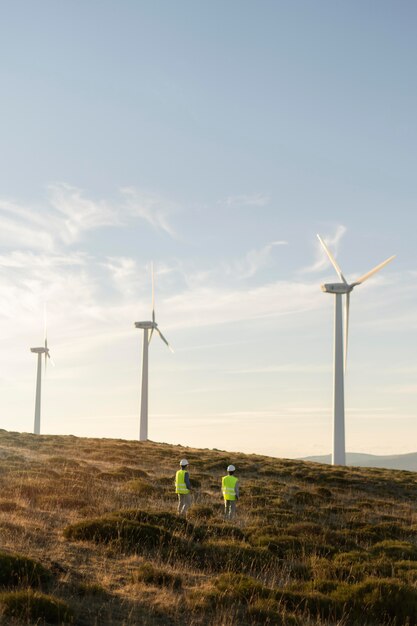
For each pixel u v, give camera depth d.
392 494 46.97
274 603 13.95
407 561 20.05
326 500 39.09
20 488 26.88
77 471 39.53
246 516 28.73
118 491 31.66
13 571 13.20
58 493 26.98
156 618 12.48
